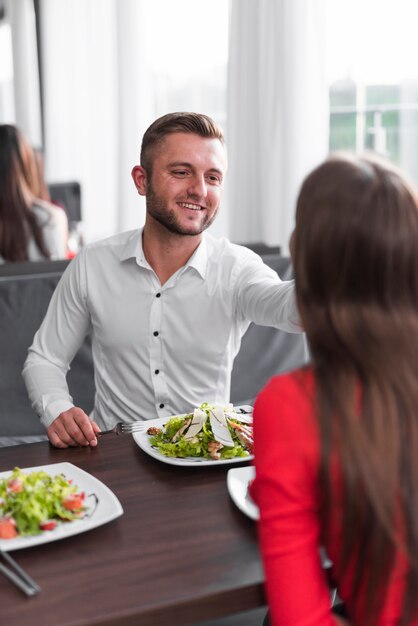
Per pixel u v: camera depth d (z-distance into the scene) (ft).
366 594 3.04
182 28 14.64
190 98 14.75
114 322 6.27
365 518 2.93
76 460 4.76
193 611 3.31
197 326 6.25
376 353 2.92
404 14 9.39
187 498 4.23
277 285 5.86
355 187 2.93
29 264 8.59
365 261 2.91
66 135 19.88
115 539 3.79
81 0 18.21
